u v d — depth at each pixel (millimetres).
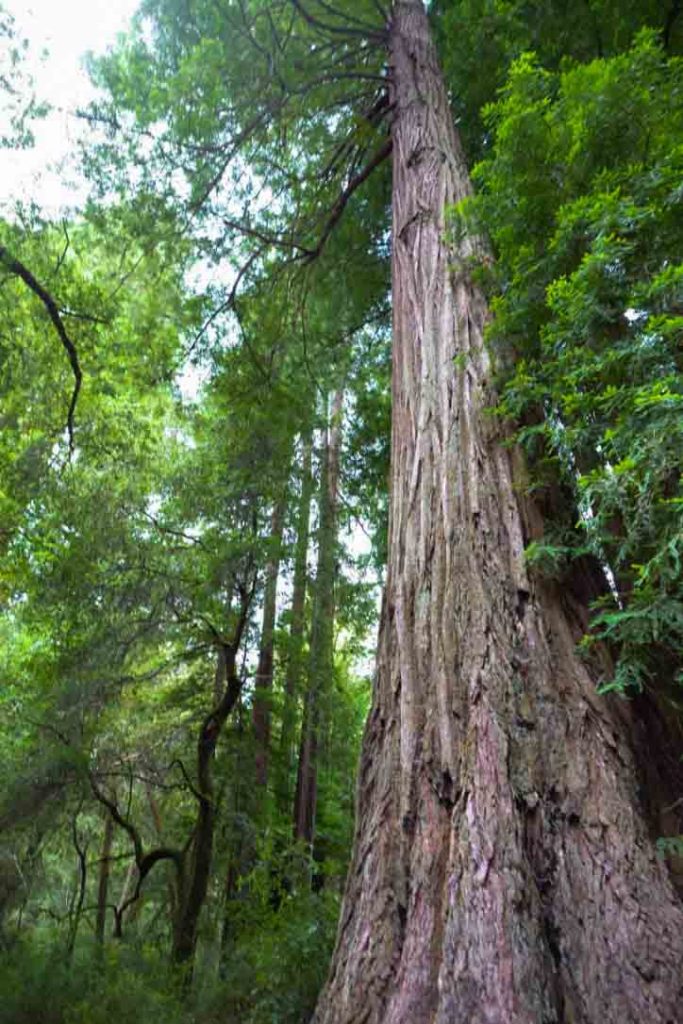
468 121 7191
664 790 2598
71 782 11461
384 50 8055
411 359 4383
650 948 2092
